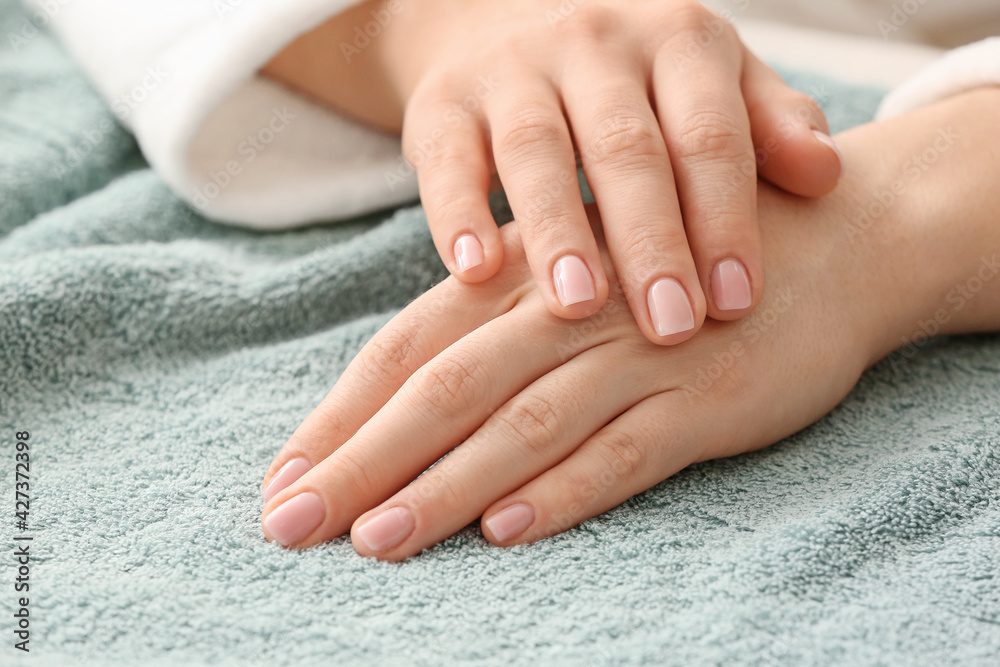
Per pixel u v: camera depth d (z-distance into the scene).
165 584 0.52
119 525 0.54
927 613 0.51
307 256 0.62
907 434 0.56
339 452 0.54
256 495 0.55
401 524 0.53
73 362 0.58
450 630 0.51
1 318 0.57
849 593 0.52
